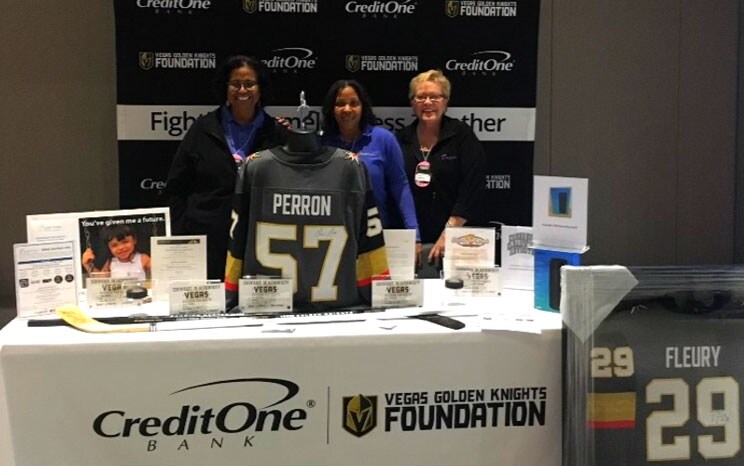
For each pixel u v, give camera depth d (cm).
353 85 330
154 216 218
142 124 377
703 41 433
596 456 187
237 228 209
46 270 204
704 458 189
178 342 179
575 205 205
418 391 189
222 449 184
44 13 386
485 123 399
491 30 394
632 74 430
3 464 179
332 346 184
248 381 183
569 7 421
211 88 379
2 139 390
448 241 222
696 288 190
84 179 398
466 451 193
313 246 209
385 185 332
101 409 179
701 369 190
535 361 193
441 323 195
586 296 188
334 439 187
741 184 441
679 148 439
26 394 176
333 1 384
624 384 188
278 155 210
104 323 194
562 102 427
